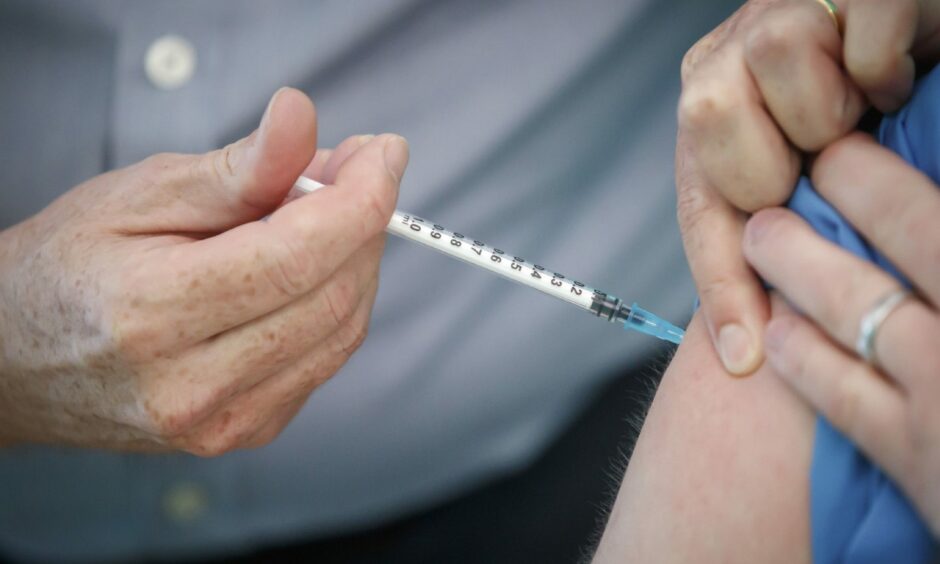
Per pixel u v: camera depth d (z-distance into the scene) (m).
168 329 0.51
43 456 0.64
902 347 0.44
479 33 0.63
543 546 0.65
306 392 0.56
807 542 0.46
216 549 0.66
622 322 0.54
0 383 0.57
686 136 0.49
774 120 0.47
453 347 0.65
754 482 0.46
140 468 0.64
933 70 0.47
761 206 0.48
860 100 0.47
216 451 0.55
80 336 0.53
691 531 0.47
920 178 0.45
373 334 0.65
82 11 0.61
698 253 0.49
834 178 0.46
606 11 0.63
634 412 0.56
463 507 0.66
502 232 0.66
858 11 0.46
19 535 0.66
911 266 0.45
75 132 0.63
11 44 0.62
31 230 0.55
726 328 0.48
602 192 0.66
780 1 0.47
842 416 0.45
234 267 0.50
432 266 0.64
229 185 0.52
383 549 0.67
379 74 0.63
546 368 0.65
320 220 0.50
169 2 0.61
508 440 0.66
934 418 0.43
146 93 0.62
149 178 0.53
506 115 0.64
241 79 0.62
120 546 0.66
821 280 0.45
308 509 0.66
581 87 0.64
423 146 0.64
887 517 0.45
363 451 0.65
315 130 0.51
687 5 0.64
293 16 0.62
